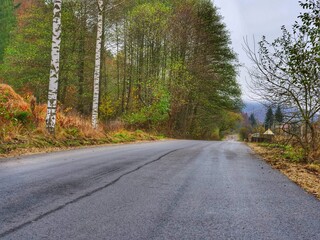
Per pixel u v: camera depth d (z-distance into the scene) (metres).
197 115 42.19
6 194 4.25
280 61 10.37
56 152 9.76
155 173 6.50
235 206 4.21
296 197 4.93
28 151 9.52
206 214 3.77
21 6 39.56
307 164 9.34
